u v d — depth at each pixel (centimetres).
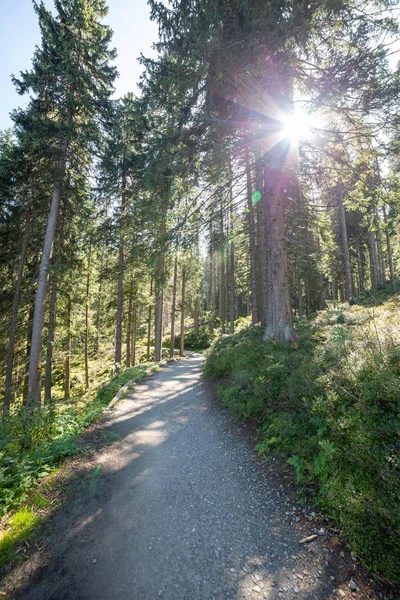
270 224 876
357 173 798
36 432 529
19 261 1309
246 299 3584
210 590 252
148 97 852
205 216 902
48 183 1116
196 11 630
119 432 622
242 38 586
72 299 1477
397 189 712
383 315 735
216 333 2908
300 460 387
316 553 276
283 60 571
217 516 347
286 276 863
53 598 246
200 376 1212
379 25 538
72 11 1077
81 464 474
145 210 888
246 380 686
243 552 290
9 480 393
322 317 1073
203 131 781
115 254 1636
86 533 323
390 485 268
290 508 343
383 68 570
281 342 791
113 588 256
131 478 440
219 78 634
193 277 2472
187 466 473
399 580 232
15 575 269
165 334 3806
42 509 361
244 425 582
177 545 304
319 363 525
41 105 1103
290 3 528
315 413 417
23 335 1399
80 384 2194
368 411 347
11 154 1099
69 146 1175
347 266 1886
